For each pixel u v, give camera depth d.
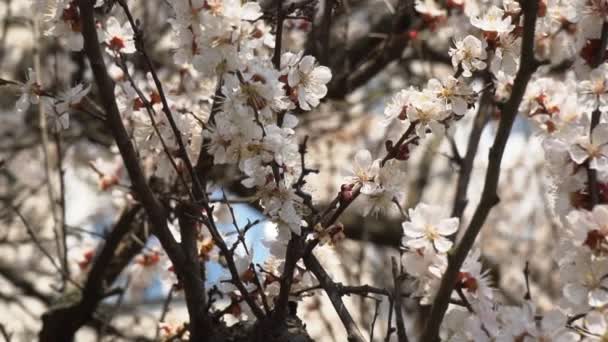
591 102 3.06
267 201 2.90
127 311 5.71
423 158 6.92
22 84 3.14
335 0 4.21
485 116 4.51
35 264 6.35
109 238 4.48
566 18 3.30
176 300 6.12
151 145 3.42
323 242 3.07
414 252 2.84
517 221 7.13
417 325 5.57
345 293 3.07
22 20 5.93
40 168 6.67
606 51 3.23
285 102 2.85
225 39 2.80
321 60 4.29
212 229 3.09
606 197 2.94
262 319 3.13
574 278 2.82
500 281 6.92
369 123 6.84
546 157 2.98
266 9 3.86
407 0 4.90
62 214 4.82
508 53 3.10
